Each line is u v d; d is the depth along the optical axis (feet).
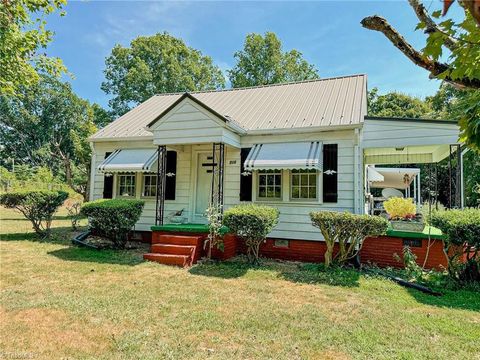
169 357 14.61
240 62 125.08
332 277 28.76
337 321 19.11
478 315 20.63
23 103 167.63
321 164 36.63
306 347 15.83
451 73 8.92
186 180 44.34
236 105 50.29
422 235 32.71
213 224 34.42
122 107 122.83
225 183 42.04
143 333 16.99
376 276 29.50
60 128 178.60
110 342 15.96
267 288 25.45
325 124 37.04
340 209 36.09
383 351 15.49
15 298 21.93
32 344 15.64
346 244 34.24
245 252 39.75
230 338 16.70
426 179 97.96
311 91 50.11
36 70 36.91
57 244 42.52
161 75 120.67
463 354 15.29
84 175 119.75
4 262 32.22
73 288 24.48
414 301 23.17
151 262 33.42
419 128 38.01
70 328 17.47
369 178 60.85
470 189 73.56
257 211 32.60
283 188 38.93
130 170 42.24
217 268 31.71
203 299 22.54
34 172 167.63
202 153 44.34
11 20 28.89
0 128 177.88
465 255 30.53
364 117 39.27
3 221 67.31
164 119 39.04
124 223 38.70
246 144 41.29
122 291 23.93
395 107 114.83
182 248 34.30
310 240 36.91
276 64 121.49
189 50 132.98
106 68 125.49
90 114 125.70
